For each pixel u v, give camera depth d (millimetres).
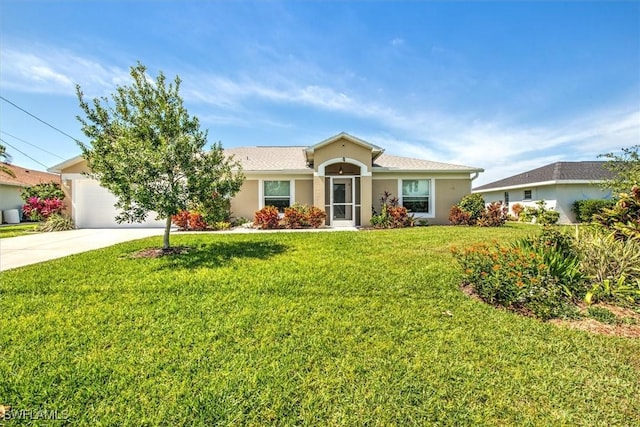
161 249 9109
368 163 16359
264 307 4824
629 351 3574
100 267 7070
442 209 17578
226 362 3326
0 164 23016
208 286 5789
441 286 5766
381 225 15516
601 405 2715
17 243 11039
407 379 3049
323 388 2922
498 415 2596
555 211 21391
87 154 8273
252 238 11242
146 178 7820
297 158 19578
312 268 6973
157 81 8711
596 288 5055
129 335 3916
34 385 2936
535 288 4750
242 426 2480
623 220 6371
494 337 3896
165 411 2619
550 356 3467
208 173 8664
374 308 4809
